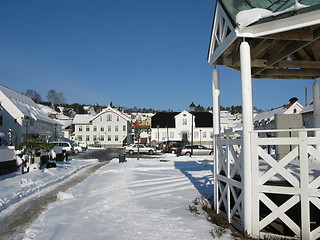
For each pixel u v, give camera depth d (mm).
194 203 7848
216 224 6012
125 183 11516
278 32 5320
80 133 61875
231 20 5738
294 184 4895
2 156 12250
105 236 5305
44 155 18328
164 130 56062
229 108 138000
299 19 4953
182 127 55844
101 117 61781
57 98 124375
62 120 73812
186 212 6965
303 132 4844
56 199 8867
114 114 61625
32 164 15805
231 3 6250
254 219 5188
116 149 49938
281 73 8117
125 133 61156
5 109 33750
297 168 6027
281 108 37438
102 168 17922
